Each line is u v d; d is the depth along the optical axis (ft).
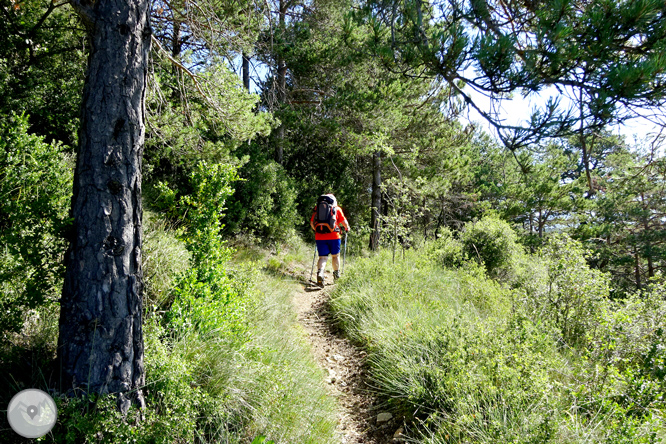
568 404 9.41
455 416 9.70
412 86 40.63
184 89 20.42
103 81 7.50
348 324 18.10
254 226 33.27
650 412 7.68
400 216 32.27
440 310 16.40
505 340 11.16
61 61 21.81
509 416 8.96
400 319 15.90
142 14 8.03
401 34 13.38
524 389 9.37
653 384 8.60
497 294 18.58
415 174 45.55
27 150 9.66
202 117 22.06
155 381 8.05
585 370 10.22
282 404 10.41
